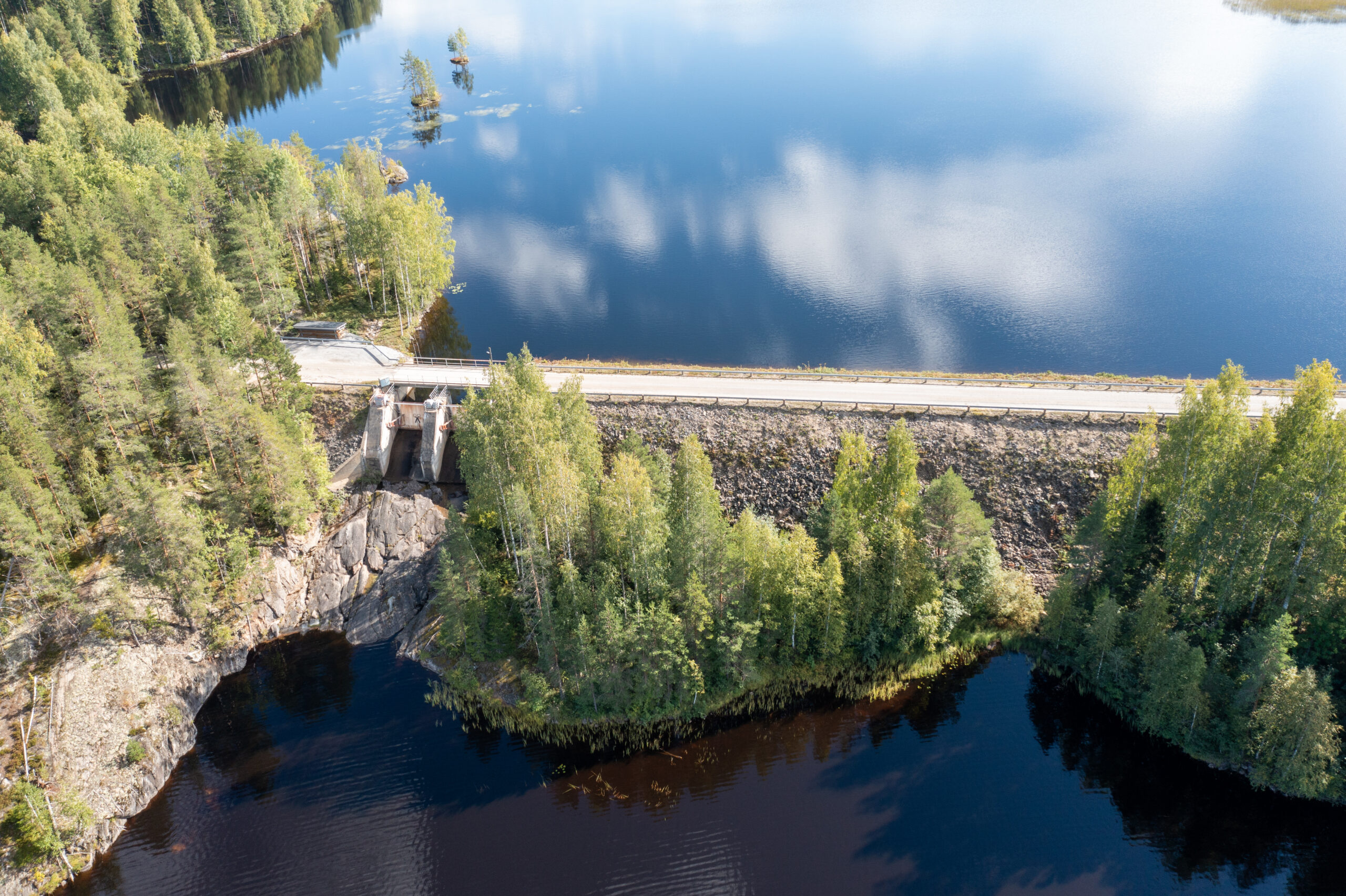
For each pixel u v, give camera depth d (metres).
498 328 117.25
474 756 62.44
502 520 68.62
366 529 79.56
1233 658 61.19
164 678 66.44
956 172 170.88
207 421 72.44
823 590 63.41
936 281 127.62
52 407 71.19
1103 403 82.00
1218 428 60.59
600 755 62.34
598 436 83.12
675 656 60.94
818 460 80.19
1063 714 64.56
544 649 65.06
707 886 53.25
